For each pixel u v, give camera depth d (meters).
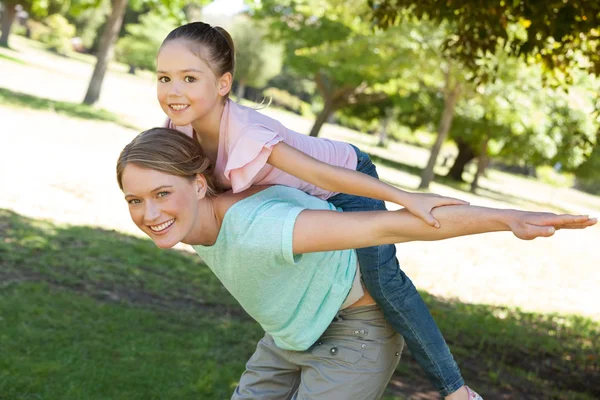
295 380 2.96
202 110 2.42
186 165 2.36
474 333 8.41
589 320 10.63
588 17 5.69
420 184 27.22
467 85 23.88
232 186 2.43
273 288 2.52
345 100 30.39
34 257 7.43
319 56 25.47
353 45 24.00
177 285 7.66
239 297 2.61
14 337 5.25
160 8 21.33
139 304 6.75
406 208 2.21
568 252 19.62
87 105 24.09
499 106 24.30
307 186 2.69
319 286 2.57
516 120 25.08
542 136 29.28
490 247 17.22
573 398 6.76
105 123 21.31
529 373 7.21
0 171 11.77
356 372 2.71
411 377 6.27
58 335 5.45
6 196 10.16
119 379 4.89
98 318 6.03
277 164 2.40
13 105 20.12
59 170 13.09
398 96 30.78
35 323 5.61
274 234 2.32
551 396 6.71
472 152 37.88
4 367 4.73
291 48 28.94
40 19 58.31
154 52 51.16
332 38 25.23
